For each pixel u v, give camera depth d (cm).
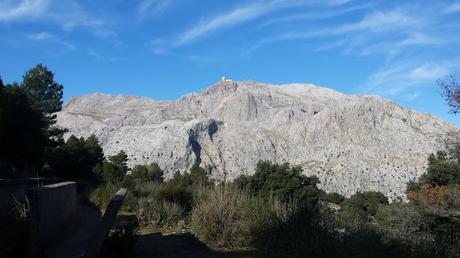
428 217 1383
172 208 1481
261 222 1091
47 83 5716
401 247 1027
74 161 4053
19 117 2642
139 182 2244
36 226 668
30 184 1014
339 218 1216
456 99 1522
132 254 937
